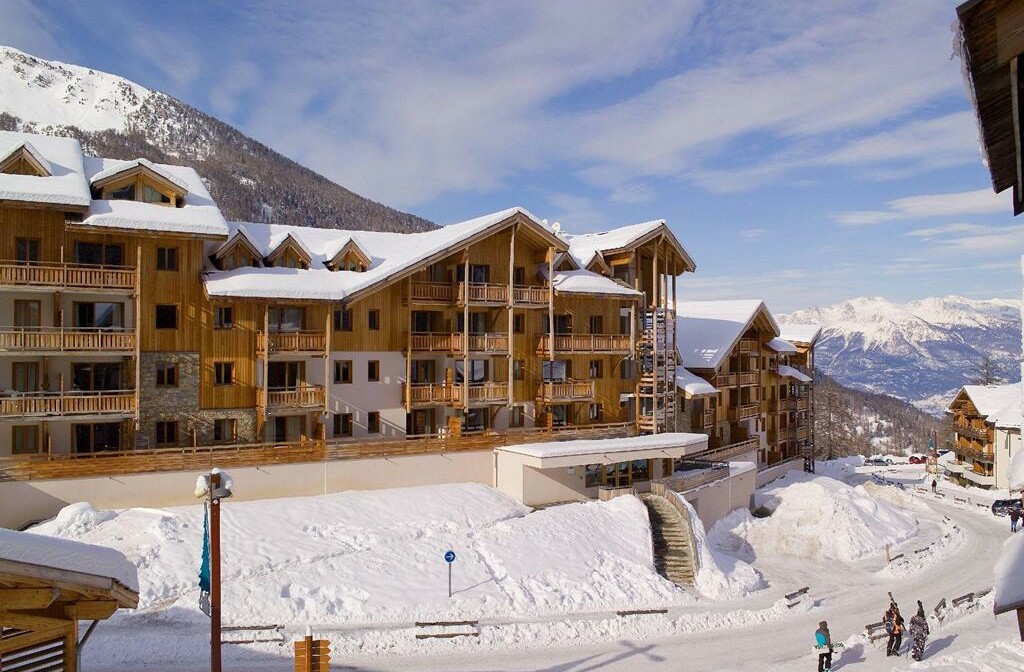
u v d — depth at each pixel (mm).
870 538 43938
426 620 27047
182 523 30406
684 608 31000
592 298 49000
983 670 21016
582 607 29953
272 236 43469
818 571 39250
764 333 68188
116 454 33281
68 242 34875
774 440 70125
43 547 10773
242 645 23438
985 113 8242
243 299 36688
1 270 32031
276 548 29812
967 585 37594
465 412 45938
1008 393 73375
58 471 31297
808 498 45688
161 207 36531
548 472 40750
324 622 26156
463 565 30906
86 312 35656
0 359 33812
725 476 48219
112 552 11977
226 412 38156
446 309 44938
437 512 35594
